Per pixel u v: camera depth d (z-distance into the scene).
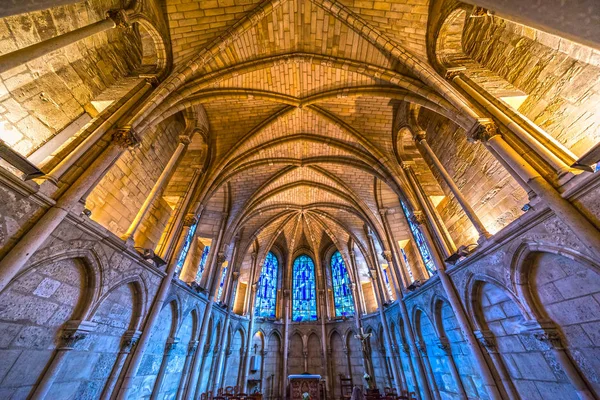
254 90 10.93
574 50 5.28
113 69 7.48
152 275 8.75
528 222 5.66
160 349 9.68
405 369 14.52
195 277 13.66
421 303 11.91
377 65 9.16
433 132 10.70
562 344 5.45
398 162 12.36
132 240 7.65
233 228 16.23
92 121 6.44
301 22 8.88
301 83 11.24
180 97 8.34
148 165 9.40
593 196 4.42
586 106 5.12
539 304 5.98
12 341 4.66
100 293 6.45
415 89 8.54
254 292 20.83
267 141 14.10
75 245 5.62
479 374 8.34
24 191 4.41
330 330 21.02
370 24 8.17
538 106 6.11
